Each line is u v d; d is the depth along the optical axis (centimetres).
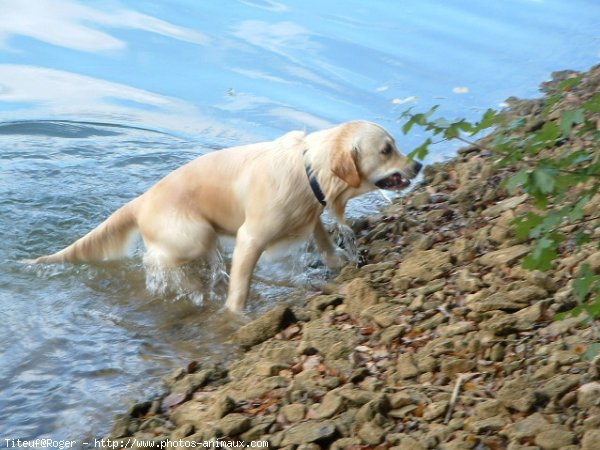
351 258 1037
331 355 796
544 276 826
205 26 1773
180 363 869
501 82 1499
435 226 1054
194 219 995
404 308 857
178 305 984
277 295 992
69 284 1022
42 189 1216
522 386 686
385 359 784
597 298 595
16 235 1115
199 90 1514
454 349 766
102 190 1223
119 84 1538
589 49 1614
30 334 922
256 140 1366
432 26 1761
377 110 1434
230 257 1061
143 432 748
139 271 1044
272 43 1694
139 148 1340
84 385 835
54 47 1667
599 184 568
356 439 670
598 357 688
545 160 571
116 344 906
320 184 948
